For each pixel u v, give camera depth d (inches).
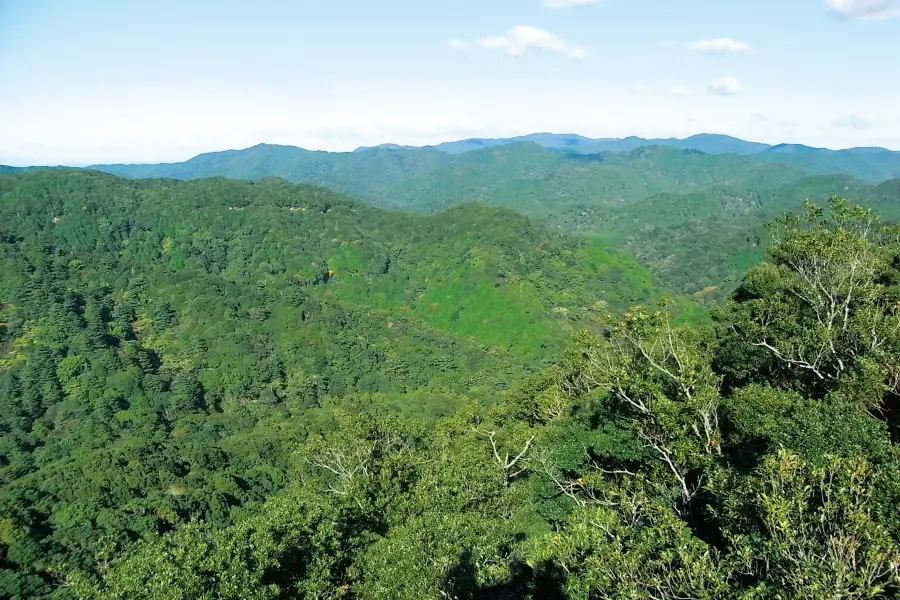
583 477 884.0
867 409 729.6
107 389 3189.0
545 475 988.6
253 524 786.8
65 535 1576.0
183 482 2064.5
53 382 3137.3
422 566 668.7
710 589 396.8
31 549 1455.5
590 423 1058.7
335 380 3860.7
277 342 4131.4
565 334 4936.0
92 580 695.1
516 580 649.0
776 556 388.2
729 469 601.3
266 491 2187.5
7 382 3058.6
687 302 5703.7
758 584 378.3
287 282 5620.1
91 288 4244.6
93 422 2898.6
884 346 776.9
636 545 479.2
